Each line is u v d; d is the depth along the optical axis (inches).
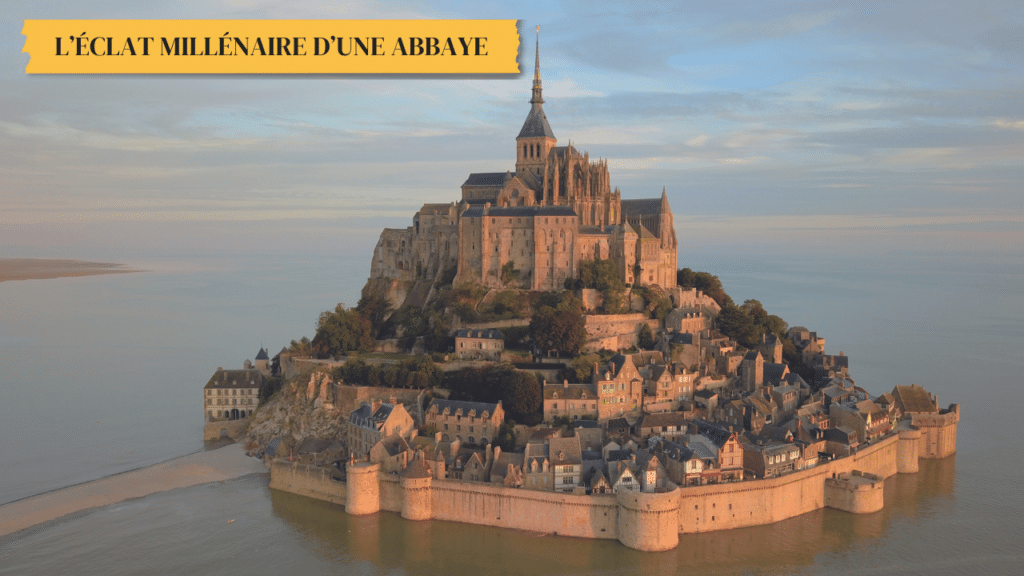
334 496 7564.0
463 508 7062.0
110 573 6127.0
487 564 6289.4
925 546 6599.4
